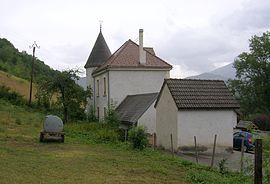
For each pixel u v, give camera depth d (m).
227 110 26.23
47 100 46.94
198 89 26.61
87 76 47.53
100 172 13.84
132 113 32.41
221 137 25.97
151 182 12.69
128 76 39.38
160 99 27.66
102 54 46.41
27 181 11.41
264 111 62.06
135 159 17.69
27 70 87.00
